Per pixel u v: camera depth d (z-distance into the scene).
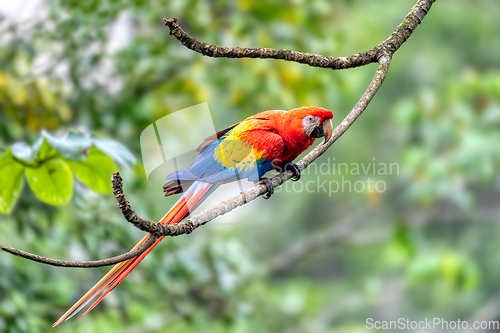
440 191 11.43
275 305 12.58
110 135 8.98
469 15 16.91
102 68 9.31
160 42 9.68
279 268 16.80
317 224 17.95
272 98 10.14
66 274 8.51
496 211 15.79
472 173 11.36
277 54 4.40
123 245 8.52
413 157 11.75
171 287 9.08
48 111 8.56
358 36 15.00
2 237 7.96
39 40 9.05
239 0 9.80
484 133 11.41
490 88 11.51
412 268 11.79
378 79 4.98
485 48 17.20
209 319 9.57
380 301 16.52
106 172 4.80
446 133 11.40
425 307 16.62
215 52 4.05
